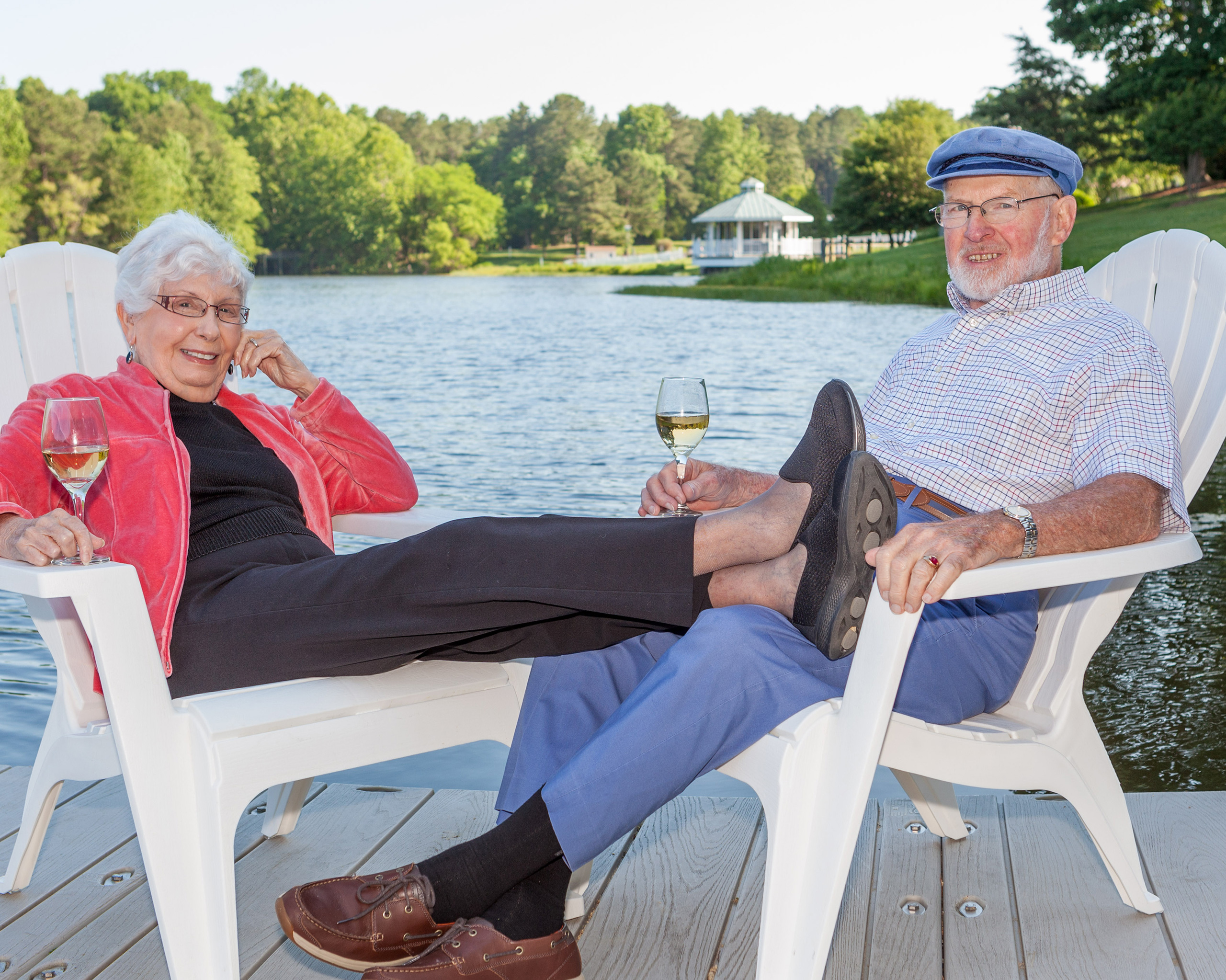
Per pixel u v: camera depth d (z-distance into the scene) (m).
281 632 1.71
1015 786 1.75
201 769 1.57
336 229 79.38
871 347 15.41
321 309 29.67
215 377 2.11
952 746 1.69
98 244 60.62
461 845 1.54
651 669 1.58
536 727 1.74
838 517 1.50
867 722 1.45
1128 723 3.02
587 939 1.84
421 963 1.47
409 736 1.71
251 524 1.96
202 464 1.99
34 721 3.17
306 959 1.79
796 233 60.44
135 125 70.56
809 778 1.51
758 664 1.52
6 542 1.57
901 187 46.22
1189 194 34.53
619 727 1.51
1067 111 38.84
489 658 1.82
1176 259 2.14
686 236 97.31
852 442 1.57
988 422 2.01
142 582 1.77
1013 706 1.88
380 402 10.29
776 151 107.19
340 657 1.71
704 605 1.67
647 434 8.28
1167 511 1.68
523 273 79.31
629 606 1.62
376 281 63.19
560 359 14.62
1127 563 1.54
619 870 2.11
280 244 80.88
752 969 1.74
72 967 1.77
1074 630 1.80
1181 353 2.06
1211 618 3.91
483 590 1.63
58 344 2.41
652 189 92.56
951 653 1.74
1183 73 34.50
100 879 2.08
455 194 79.81
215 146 73.25
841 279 34.41
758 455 7.21
